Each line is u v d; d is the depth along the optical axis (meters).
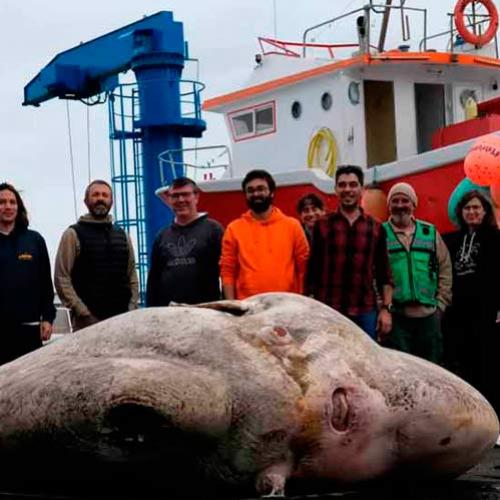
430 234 8.55
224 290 7.83
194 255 7.98
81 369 4.26
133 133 15.92
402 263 8.48
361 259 7.76
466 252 8.51
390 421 4.62
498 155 9.36
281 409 4.39
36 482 4.68
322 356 4.59
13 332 8.03
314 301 4.99
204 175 13.78
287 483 4.58
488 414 4.96
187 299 7.97
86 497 4.53
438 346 8.58
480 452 5.01
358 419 4.54
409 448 4.70
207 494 4.54
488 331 8.26
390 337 8.54
